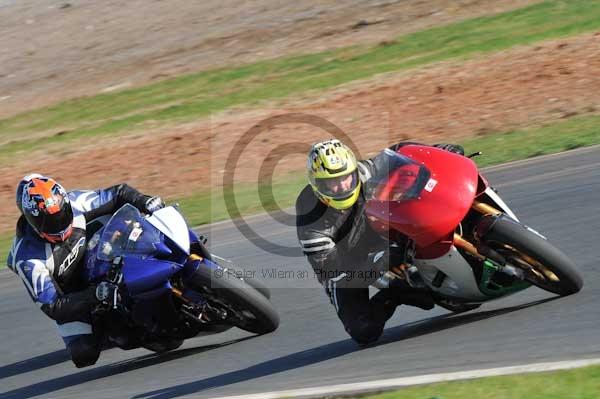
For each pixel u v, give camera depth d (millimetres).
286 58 81250
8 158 66000
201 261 24000
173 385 22797
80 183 57750
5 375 27844
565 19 75750
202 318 24281
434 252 20594
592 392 15227
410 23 85000
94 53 96188
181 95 75750
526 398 15539
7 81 92125
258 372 22188
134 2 111000
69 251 24422
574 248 26750
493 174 40406
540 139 46719
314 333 24875
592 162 37875
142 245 23797
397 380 17938
